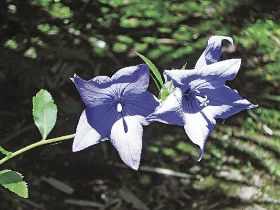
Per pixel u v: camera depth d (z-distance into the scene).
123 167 4.71
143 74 1.64
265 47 6.13
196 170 4.83
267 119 5.42
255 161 5.00
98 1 5.99
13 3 5.70
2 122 4.76
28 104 4.91
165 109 1.61
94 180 4.60
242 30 6.26
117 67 5.32
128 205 4.54
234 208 4.65
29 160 4.59
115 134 1.68
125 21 5.85
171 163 4.82
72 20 5.70
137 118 1.69
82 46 5.43
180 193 4.67
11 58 5.18
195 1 6.39
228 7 6.43
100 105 1.67
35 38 5.41
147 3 6.17
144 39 5.68
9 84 5.00
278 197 4.76
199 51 5.64
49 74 5.13
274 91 5.70
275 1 6.75
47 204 4.40
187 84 1.66
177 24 5.98
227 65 1.65
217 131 5.18
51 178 4.53
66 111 4.86
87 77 5.17
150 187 4.66
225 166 4.92
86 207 4.45
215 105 1.72
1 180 1.86
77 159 4.66
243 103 1.70
